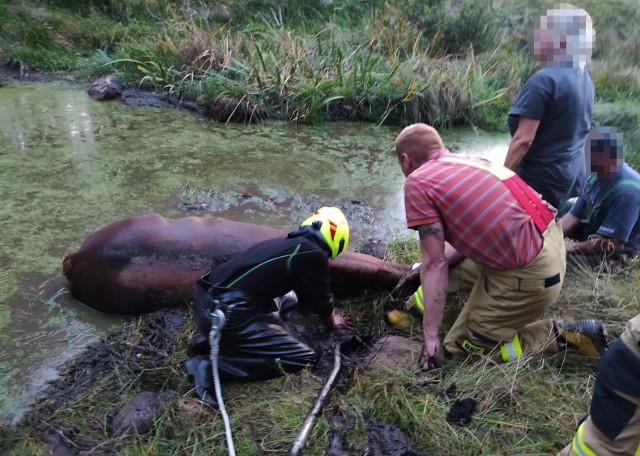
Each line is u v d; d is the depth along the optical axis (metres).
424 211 2.82
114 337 3.27
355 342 3.28
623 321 3.47
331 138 6.83
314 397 2.82
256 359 2.96
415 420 2.65
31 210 4.50
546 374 2.98
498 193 2.80
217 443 2.60
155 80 7.71
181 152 5.95
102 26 9.24
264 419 2.70
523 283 2.81
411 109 7.59
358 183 5.57
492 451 2.54
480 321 2.98
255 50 8.08
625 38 11.20
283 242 2.98
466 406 2.73
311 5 10.77
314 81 7.54
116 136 6.22
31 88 7.56
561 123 3.62
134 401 2.75
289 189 5.30
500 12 10.41
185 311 3.47
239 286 2.91
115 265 3.40
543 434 2.63
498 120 7.81
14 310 3.42
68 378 2.96
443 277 2.88
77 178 5.12
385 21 9.52
